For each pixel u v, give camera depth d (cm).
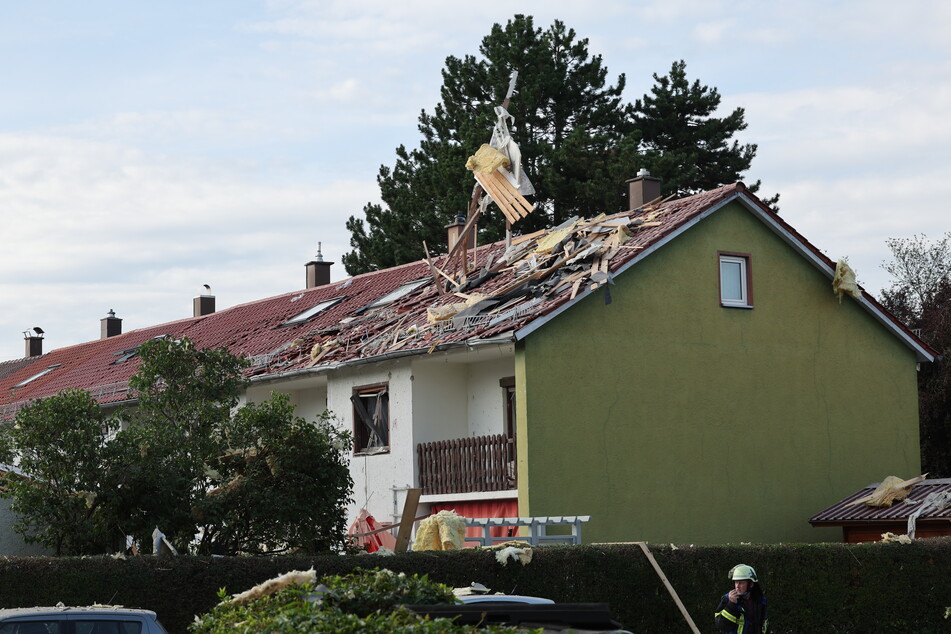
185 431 1723
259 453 1742
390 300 2814
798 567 1827
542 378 2125
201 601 1456
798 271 2545
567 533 2097
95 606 1242
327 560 1503
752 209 2462
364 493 2438
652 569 1702
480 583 1566
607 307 2233
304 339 2756
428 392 2359
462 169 4291
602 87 4666
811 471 2475
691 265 2372
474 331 2191
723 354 2388
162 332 3812
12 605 1416
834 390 2552
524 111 4500
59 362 4109
